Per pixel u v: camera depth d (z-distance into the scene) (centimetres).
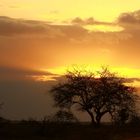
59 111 6494
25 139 4500
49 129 5166
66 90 7319
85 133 5025
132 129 5550
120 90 7256
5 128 5491
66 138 4644
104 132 5112
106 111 7194
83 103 7262
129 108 7119
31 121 6506
